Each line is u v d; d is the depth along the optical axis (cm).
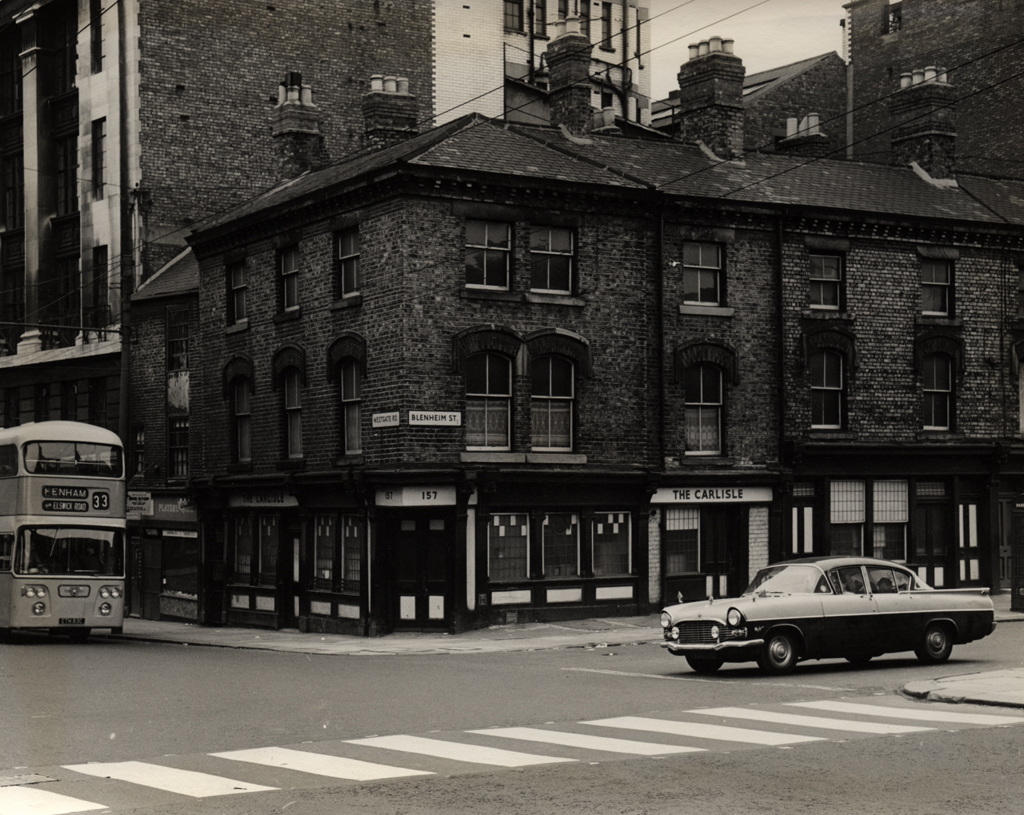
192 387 3806
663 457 3130
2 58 4794
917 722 1477
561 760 1248
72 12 4481
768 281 3275
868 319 3378
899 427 3400
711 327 3206
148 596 4069
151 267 4116
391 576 2978
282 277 3372
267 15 4369
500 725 1498
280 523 3406
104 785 1153
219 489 3591
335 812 1030
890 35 4778
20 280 4691
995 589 3525
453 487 2886
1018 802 1043
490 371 2986
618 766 1210
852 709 1599
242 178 4291
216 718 1587
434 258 2917
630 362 3114
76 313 4450
